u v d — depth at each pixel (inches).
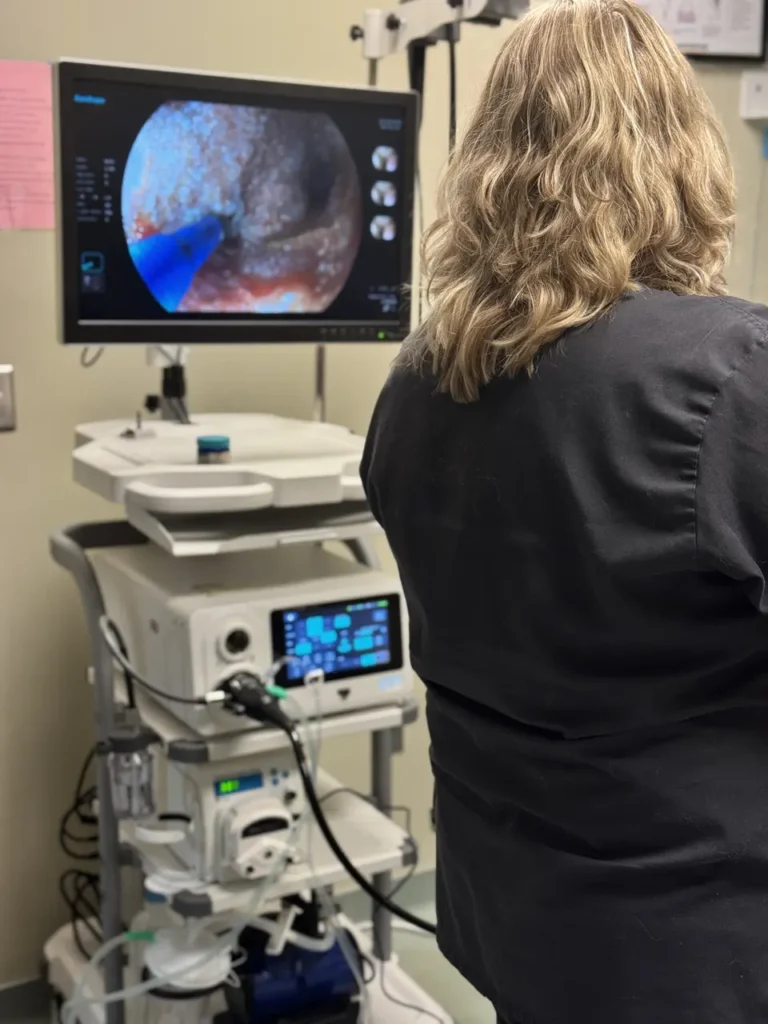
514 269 34.2
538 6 36.7
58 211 54.0
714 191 35.3
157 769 63.9
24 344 72.3
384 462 39.8
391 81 80.7
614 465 31.8
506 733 37.7
